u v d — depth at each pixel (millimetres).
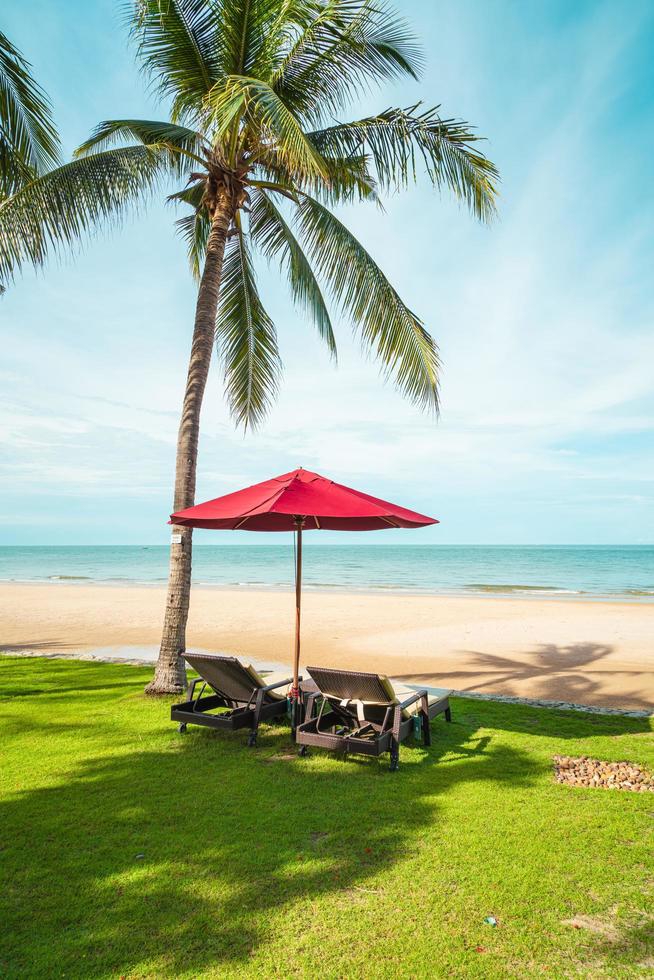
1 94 5539
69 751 4930
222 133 5781
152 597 23781
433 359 8219
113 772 4465
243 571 52094
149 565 63938
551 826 3596
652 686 8492
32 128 6008
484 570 52469
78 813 3717
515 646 12086
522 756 4977
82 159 6605
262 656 10664
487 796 4074
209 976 2281
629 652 11492
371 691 4812
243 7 6789
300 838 3414
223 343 9734
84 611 18266
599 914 2707
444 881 2965
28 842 3328
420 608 19891
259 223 9273
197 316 7344
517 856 3221
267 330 9883
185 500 7016
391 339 7992
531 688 8344
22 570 53688
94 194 6637
